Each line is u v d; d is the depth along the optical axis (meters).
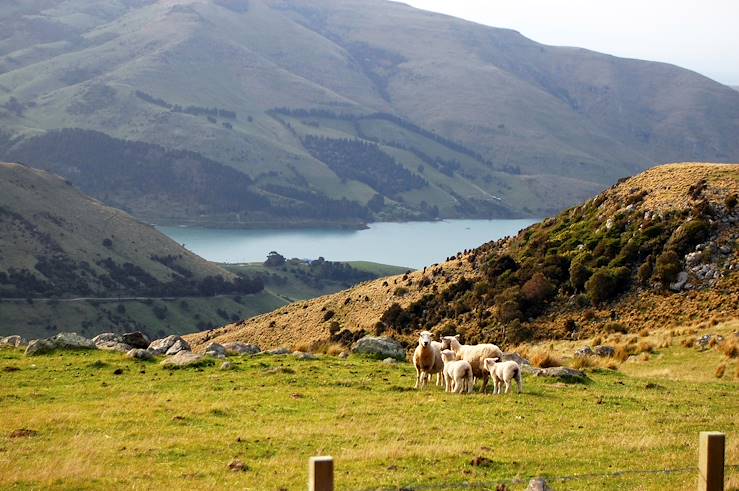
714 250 67.69
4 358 35.62
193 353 35.19
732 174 80.06
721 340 46.44
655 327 59.81
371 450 19.33
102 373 31.61
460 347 30.56
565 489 16.34
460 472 17.58
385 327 83.38
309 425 22.48
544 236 88.81
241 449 19.86
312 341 86.19
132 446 19.98
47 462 18.45
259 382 29.69
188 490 16.16
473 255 95.06
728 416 24.83
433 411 24.41
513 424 22.59
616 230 79.56
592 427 22.50
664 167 91.94
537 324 69.88
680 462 18.48
